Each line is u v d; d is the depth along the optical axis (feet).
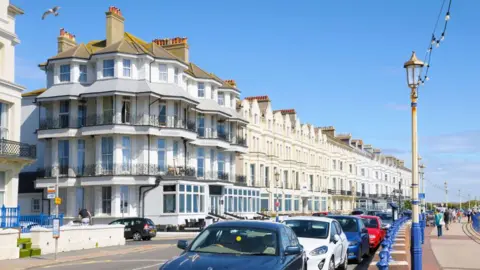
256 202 197.77
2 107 92.32
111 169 146.30
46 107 154.81
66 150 152.87
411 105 50.75
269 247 32.78
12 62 93.71
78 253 82.48
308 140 261.44
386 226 104.42
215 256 30.81
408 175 476.95
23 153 93.40
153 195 148.66
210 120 172.35
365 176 351.05
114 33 156.04
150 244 103.45
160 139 152.76
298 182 244.63
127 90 145.07
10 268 63.26
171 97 150.00
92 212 148.87
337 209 295.48
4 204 90.89
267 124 216.13
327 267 46.14
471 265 60.75
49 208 153.28
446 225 143.54
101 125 145.38
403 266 50.80
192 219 151.23
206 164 170.60
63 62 151.53
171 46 171.94
